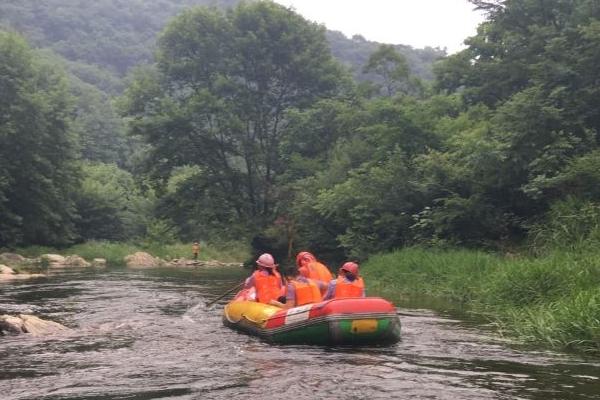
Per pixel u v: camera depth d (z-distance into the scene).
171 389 5.80
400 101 25.62
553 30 20.80
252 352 7.65
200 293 15.15
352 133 27.11
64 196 37.59
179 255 36.78
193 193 34.22
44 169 34.66
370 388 5.79
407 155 20.52
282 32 34.84
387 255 17.80
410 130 20.98
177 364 6.92
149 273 22.94
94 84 122.38
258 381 6.08
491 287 11.84
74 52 140.75
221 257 38.72
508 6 23.16
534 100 15.38
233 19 35.25
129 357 7.33
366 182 20.03
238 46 34.22
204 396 5.56
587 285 9.67
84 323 10.10
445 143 19.95
